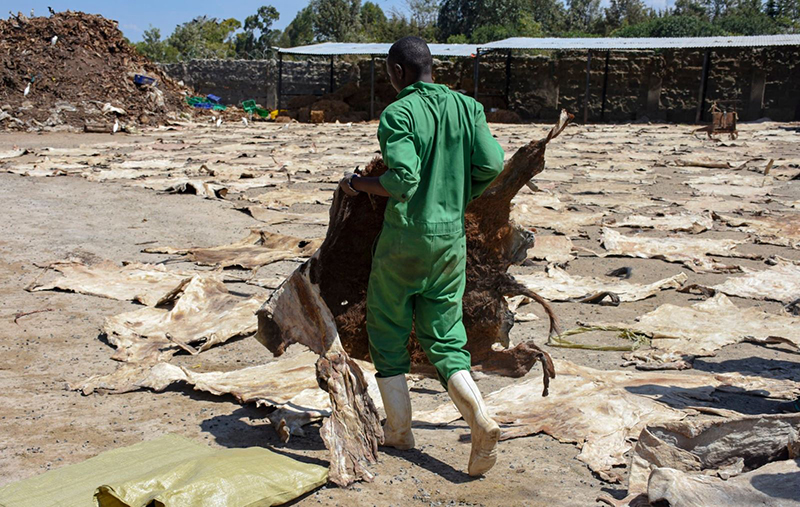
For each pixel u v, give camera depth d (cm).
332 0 8531
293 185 1423
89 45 3134
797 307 630
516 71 4106
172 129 2930
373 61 3697
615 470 345
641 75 3916
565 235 973
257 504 291
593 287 703
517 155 359
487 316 388
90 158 1759
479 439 313
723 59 3791
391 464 344
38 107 2736
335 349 337
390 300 330
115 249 827
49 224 951
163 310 588
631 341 556
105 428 380
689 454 324
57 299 621
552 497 316
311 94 4209
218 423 390
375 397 424
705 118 3859
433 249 313
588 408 407
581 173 1703
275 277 718
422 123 310
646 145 2442
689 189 1461
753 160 1956
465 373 321
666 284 715
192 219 1031
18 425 380
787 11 6681
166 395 429
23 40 2997
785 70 3691
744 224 1069
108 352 502
